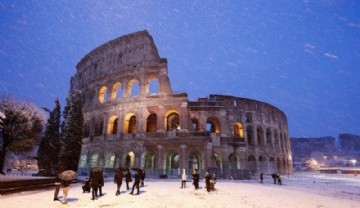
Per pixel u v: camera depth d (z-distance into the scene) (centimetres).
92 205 1673
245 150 5622
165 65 5750
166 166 5197
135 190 2438
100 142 5606
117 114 5666
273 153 7312
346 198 2666
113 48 6538
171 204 1819
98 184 1953
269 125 7606
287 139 8781
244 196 2325
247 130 7331
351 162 15450
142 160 5184
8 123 3841
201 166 5266
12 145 3872
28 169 7556
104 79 6284
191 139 4894
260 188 3061
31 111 4112
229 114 6931
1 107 3862
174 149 4925
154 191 2394
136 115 5450
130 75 5903
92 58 7031
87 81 6862
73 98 4112
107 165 5475
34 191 2389
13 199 1766
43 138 3966
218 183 3594
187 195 2222
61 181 1745
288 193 2738
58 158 3809
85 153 5872
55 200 1756
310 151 17275
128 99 5678
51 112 4106
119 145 5319
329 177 7444
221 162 5438
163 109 5347
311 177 7212
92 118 6103
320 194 2952
